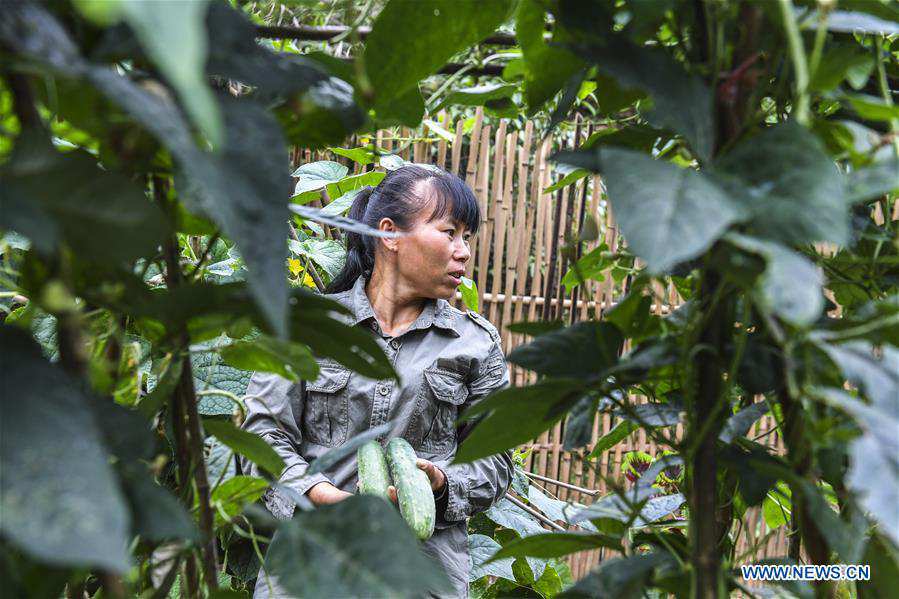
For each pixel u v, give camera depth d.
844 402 0.59
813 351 0.70
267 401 2.14
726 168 0.64
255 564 2.45
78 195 0.53
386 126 1.01
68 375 0.59
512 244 3.58
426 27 0.83
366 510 0.66
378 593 0.59
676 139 0.94
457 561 2.16
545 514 3.07
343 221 0.83
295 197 2.53
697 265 0.79
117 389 0.81
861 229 0.93
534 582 2.77
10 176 0.52
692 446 0.77
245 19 0.68
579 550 0.94
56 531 0.42
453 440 2.26
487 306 3.65
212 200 0.47
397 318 2.27
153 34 0.34
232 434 0.90
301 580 0.61
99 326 0.86
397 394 2.17
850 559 0.70
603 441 1.24
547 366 0.81
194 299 0.67
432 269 2.20
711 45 0.75
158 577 0.83
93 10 0.34
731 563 1.06
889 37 1.03
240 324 0.84
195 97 0.35
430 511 1.94
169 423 0.96
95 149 0.79
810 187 0.59
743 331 0.73
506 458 2.32
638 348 0.85
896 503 0.52
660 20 0.80
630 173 0.57
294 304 0.70
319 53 0.88
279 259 0.51
